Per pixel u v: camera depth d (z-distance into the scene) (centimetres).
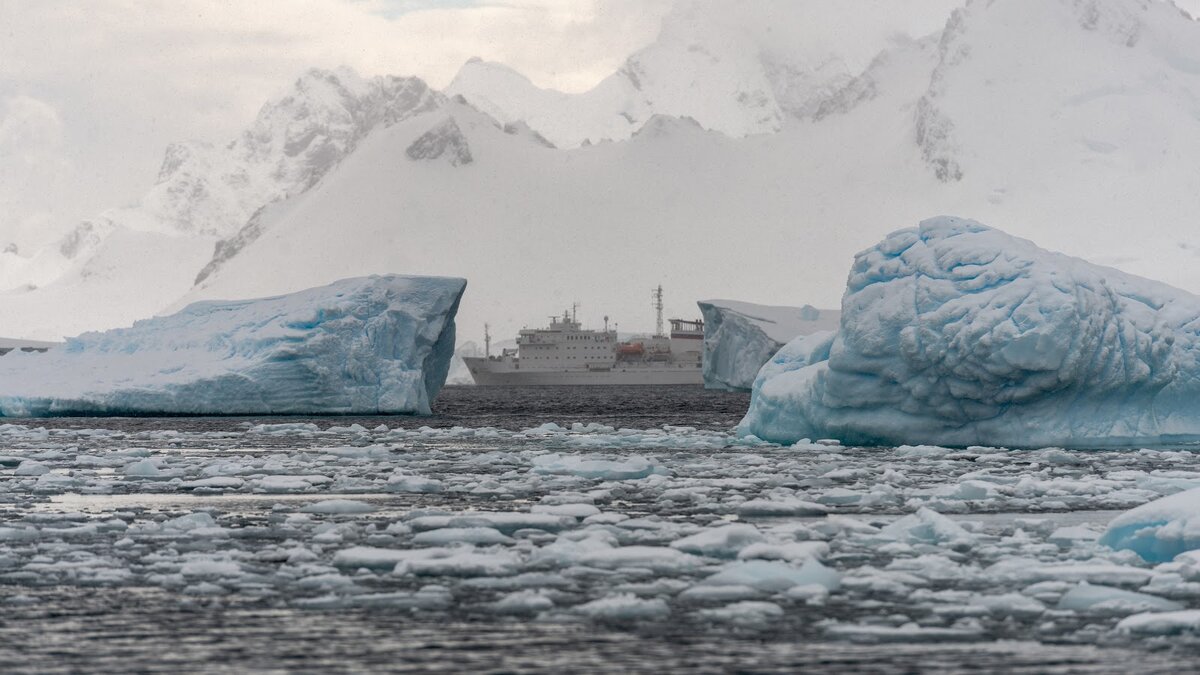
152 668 4584
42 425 19538
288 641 4888
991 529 7425
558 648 4772
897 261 12912
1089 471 10769
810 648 4762
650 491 9306
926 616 5197
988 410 12519
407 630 5025
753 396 14650
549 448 14238
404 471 11225
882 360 12694
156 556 6456
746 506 8100
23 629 5069
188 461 12362
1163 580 5656
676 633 4962
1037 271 12319
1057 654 4678
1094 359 12362
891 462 11419
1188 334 13125
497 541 6825
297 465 11712
